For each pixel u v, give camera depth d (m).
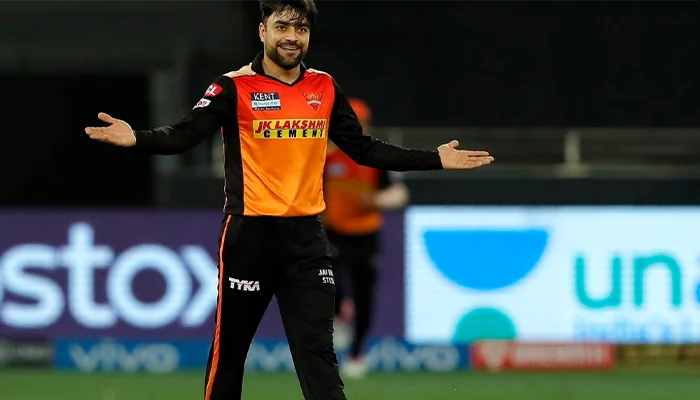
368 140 19.94
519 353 39.78
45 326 39.88
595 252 39.66
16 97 54.56
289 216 19.09
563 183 41.31
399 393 33.00
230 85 19.03
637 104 47.41
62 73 54.81
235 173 19.22
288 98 19.16
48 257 39.75
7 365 40.06
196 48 54.59
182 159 45.50
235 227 19.14
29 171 54.47
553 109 47.56
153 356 39.84
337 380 19.00
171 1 55.34
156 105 54.44
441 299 39.72
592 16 47.75
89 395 32.69
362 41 47.94
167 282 39.75
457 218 39.72
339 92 19.66
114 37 55.41
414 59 47.88
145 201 54.31
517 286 39.69
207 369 20.00
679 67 47.44
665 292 39.69
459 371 39.56
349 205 35.84
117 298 39.78
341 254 36.06
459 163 19.97
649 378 37.38
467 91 47.78
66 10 55.53
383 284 39.75
